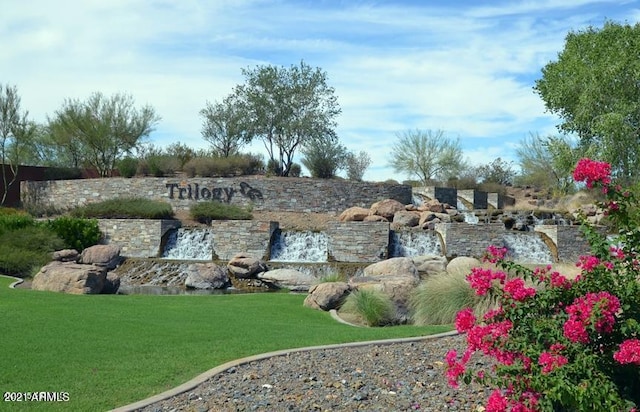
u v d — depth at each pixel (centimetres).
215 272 2617
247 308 1587
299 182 3969
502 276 613
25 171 4941
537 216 3672
